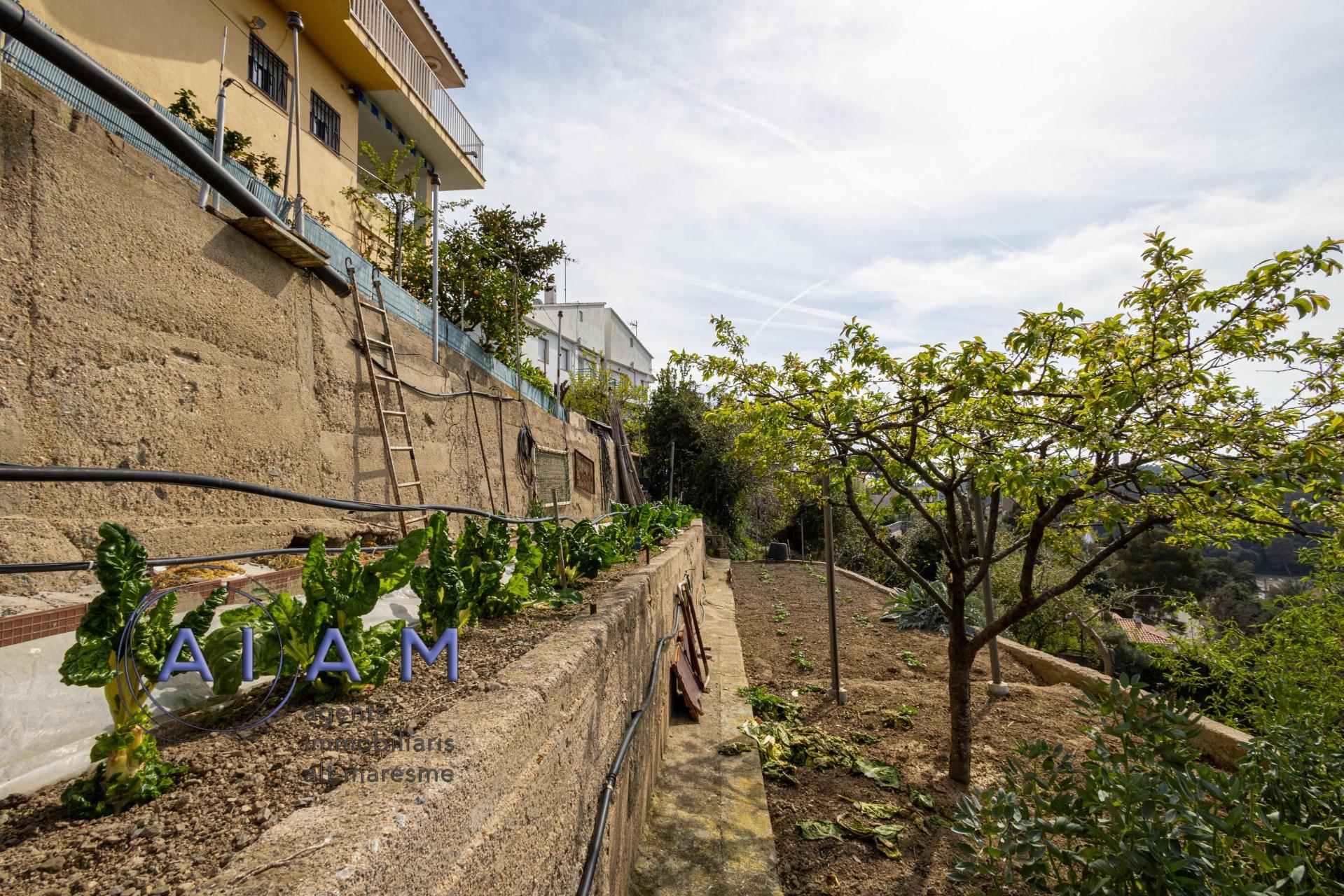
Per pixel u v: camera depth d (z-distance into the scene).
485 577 2.97
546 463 10.58
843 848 3.51
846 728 5.21
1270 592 17.53
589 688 2.45
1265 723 4.55
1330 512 2.90
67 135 3.19
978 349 3.18
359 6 9.39
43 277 3.04
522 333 11.63
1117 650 15.82
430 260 9.87
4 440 2.85
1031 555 3.87
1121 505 3.64
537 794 1.82
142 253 3.56
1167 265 3.12
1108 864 2.18
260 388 4.39
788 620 9.59
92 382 3.25
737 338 4.62
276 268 4.62
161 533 3.49
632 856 3.18
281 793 1.38
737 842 3.49
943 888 3.18
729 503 20.30
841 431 4.11
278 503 4.48
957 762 4.23
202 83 7.38
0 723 1.62
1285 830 2.09
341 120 10.22
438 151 13.20
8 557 2.78
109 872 1.09
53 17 5.75
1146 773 2.44
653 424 20.12
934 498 5.19
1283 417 3.09
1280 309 2.84
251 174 4.83
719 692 6.02
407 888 1.13
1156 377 2.93
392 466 5.42
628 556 5.49
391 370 5.96
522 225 14.02
